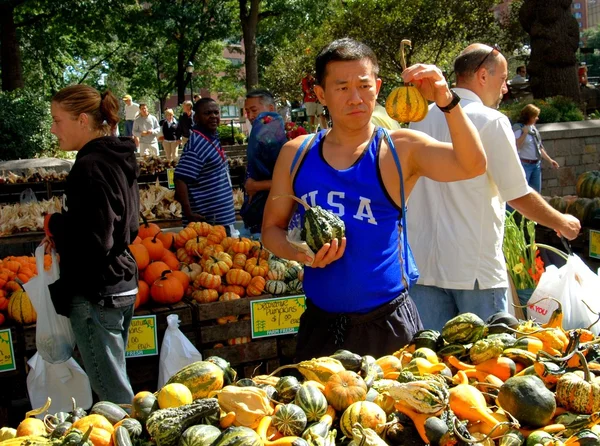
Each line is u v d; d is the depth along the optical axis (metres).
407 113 2.82
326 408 2.16
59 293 3.67
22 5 28.66
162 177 11.16
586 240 6.39
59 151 19.62
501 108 15.10
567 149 12.63
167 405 2.16
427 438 2.00
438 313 3.99
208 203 6.43
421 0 25.84
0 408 4.40
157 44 41.25
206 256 5.39
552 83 15.69
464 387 2.18
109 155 3.59
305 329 3.09
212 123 6.37
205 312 4.72
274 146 5.70
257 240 6.09
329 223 2.76
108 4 28.48
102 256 3.60
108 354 3.72
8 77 24.25
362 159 2.88
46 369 4.22
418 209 3.96
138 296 4.74
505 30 27.45
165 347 4.50
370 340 2.90
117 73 46.84
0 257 7.73
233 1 36.31
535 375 2.32
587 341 2.69
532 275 4.88
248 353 4.83
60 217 3.62
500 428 2.06
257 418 2.08
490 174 3.70
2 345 4.31
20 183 9.73
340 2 33.72
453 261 3.82
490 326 2.77
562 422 2.12
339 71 2.79
